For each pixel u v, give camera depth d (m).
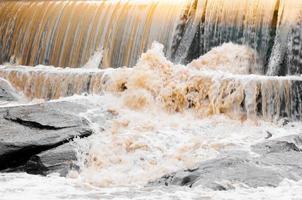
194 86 13.80
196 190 8.74
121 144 11.38
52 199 8.20
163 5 17.95
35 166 10.84
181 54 17.23
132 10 18.36
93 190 9.13
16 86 17.14
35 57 19.92
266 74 15.78
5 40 20.94
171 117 13.40
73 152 11.00
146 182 9.95
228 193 8.43
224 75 13.77
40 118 12.01
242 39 16.44
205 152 11.00
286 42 15.59
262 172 9.30
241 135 12.15
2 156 11.05
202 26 17.30
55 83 16.47
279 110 13.12
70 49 19.16
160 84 13.94
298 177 9.27
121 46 18.19
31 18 20.47
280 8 15.88
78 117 12.12
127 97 13.72
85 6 19.45
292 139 11.25
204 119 13.34
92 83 15.65
